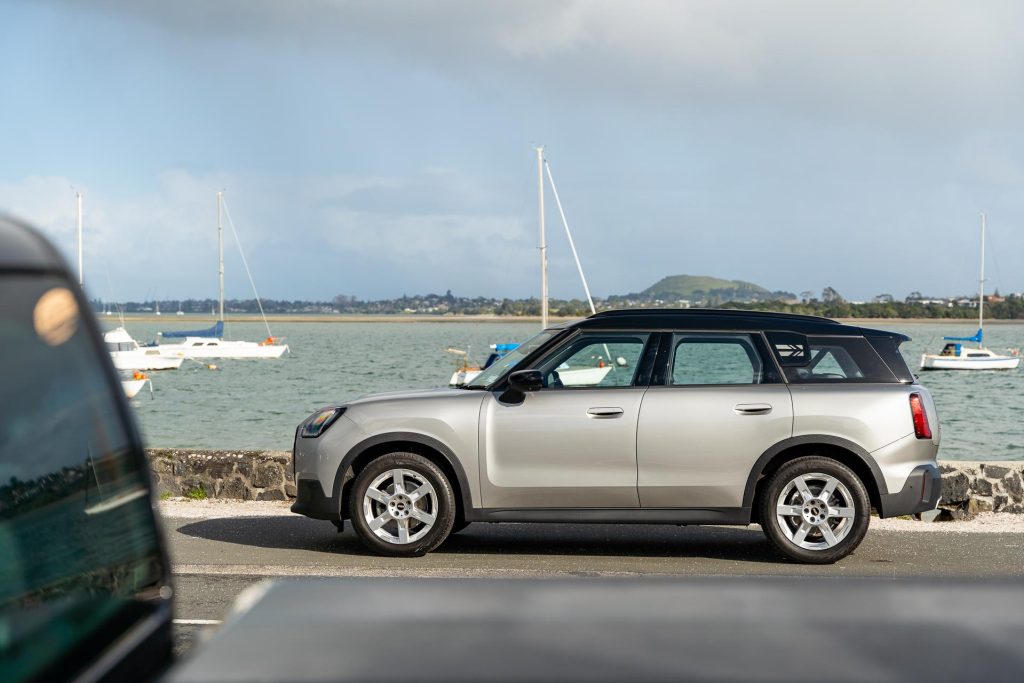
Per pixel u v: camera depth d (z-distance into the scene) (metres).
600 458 9.01
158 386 72.25
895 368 9.12
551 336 9.34
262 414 51.94
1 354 1.66
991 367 91.25
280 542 9.88
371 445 9.17
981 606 1.05
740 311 9.33
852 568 8.72
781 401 8.98
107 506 1.73
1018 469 11.27
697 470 8.96
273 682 0.90
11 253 1.69
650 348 9.20
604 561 9.05
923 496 8.98
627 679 0.88
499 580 1.18
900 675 0.88
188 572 8.50
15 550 1.58
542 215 67.56
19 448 1.63
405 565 8.83
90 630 1.62
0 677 1.48
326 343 165.00
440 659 0.93
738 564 8.92
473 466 9.11
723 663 0.91
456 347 146.75
